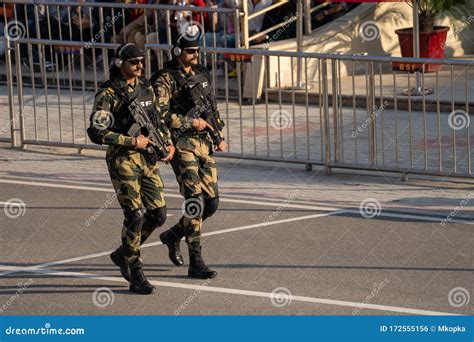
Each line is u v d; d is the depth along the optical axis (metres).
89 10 32.81
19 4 34.53
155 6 31.19
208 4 32.47
